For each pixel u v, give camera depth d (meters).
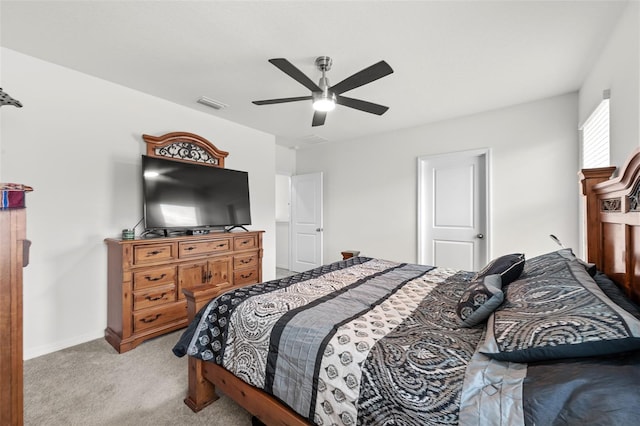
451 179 3.76
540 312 0.96
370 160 4.43
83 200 2.51
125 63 2.34
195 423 1.53
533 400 0.73
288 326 1.29
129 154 2.80
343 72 2.43
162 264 2.60
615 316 0.78
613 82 1.90
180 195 2.96
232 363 1.44
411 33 1.93
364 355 1.04
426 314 1.37
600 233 1.68
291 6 1.70
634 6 1.59
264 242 4.25
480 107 3.27
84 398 1.73
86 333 2.50
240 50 2.14
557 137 3.01
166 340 2.54
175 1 1.66
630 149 1.65
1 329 1.13
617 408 0.64
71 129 2.45
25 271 2.22
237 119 3.68
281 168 5.20
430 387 0.87
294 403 1.17
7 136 2.15
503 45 2.07
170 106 3.11
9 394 1.14
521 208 3.22
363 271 2.30
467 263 3.65
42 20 1.82
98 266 2.59
